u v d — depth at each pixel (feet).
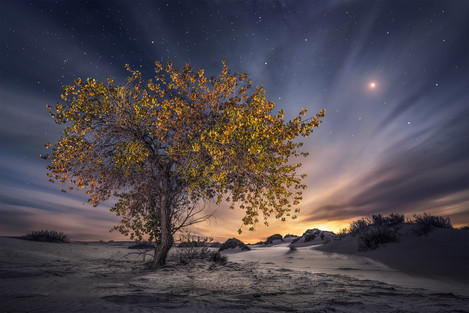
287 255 47.52
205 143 22.85
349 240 51.11
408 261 31.65
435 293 15.06
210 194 28.09
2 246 38.40
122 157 23.27
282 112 21.72
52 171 23.09
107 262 34.76
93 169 24.39
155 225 29.50
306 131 21.98
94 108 23.89
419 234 41.63
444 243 35.55
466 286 19.01
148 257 42.86
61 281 18.19
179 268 27.07
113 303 11.30
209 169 23.50
